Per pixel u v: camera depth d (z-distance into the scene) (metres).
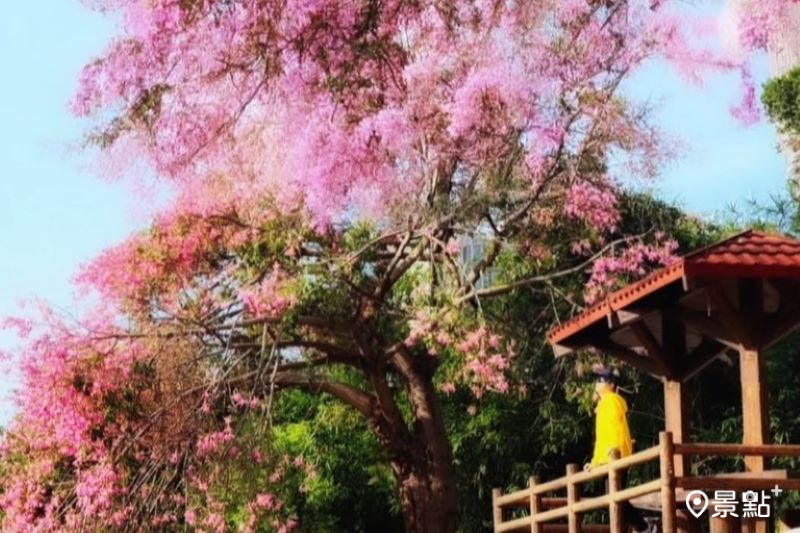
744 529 13.73
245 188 20.00
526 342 21.98
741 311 13.74
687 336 15.47
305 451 23.88
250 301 19.27
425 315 19.77
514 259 21.69
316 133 19.20
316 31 19.02
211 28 19.09
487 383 20.19
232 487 19.14
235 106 19.56
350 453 24.11
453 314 19.69
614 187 20.47
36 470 19.23
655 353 15.30
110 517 18.81
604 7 19.64
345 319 19.95
